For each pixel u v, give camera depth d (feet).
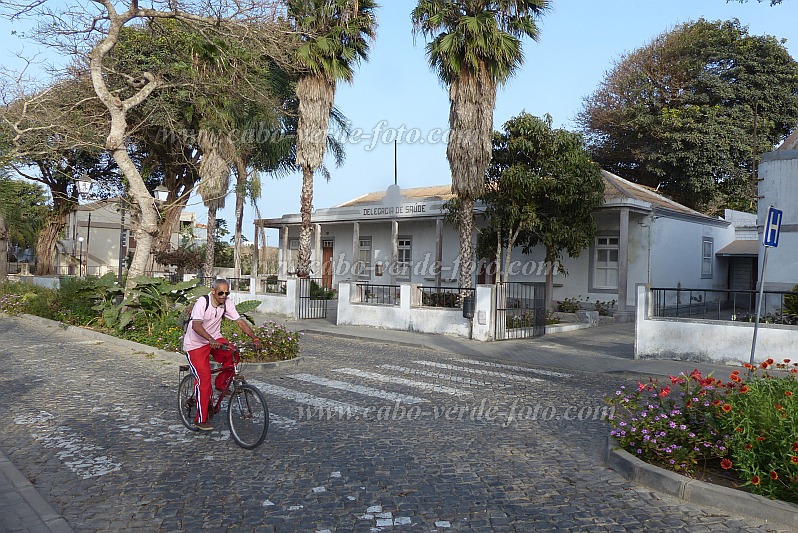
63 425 22.67
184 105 74.54
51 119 55.16
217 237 141.08
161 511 15.01
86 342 45.21
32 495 15.71
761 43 105.19
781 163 46.91
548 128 57.72
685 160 102.01
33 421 23.16
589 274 69.97
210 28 47.73
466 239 56.44
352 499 15.90
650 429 18.26
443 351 45.52
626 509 15.37
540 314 55.06
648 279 66.59
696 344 38.93
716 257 82.07
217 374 21.58
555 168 56.03
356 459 19.22
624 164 120.78
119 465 18.37
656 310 40.96
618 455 18.34
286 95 79.41
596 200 59.11
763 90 105.19
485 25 52.80
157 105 68.69
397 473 17.98
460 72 55.11
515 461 19.21
